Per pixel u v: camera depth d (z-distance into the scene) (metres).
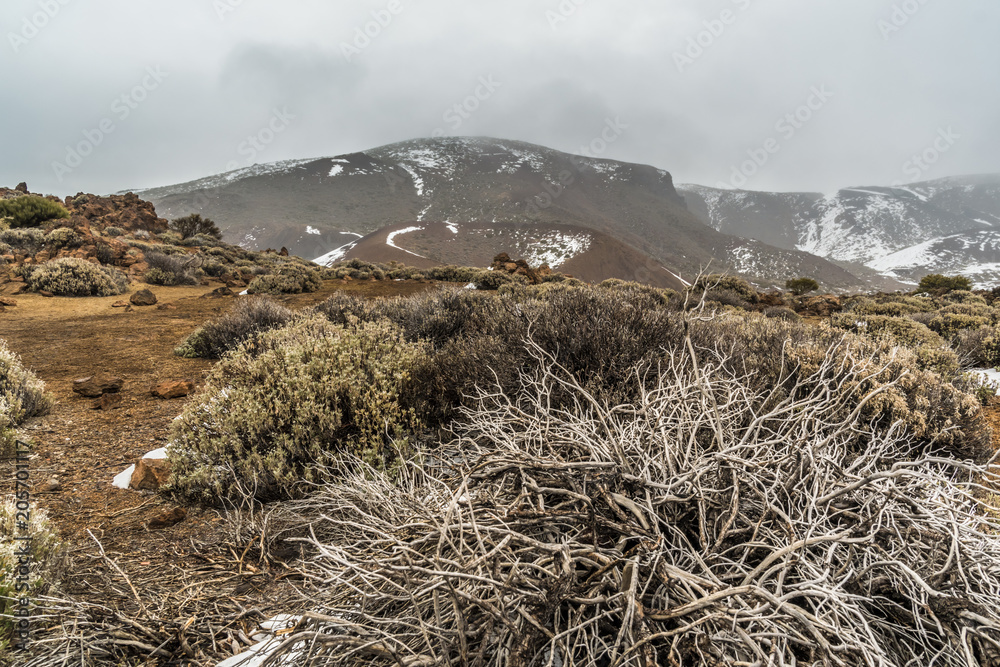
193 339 8.27
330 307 8.83
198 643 1.96
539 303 5.71
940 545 1.66
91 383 5.79
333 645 1.49
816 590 1.37
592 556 1.67
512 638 1.45
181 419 3.70
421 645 1.58
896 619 1.62
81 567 2.50
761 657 1.26
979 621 1.40
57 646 1.84
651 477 1.99
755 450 2.03
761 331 5.40
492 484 2.14
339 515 2.68
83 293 14.30
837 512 1.80
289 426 3.53
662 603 1.56
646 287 12.55
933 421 3.45
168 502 3.28
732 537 1.84
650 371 3.59
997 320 11.51
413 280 23.83
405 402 3.98
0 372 4.84
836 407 2.58
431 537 1.74
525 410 3.44
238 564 2.58
